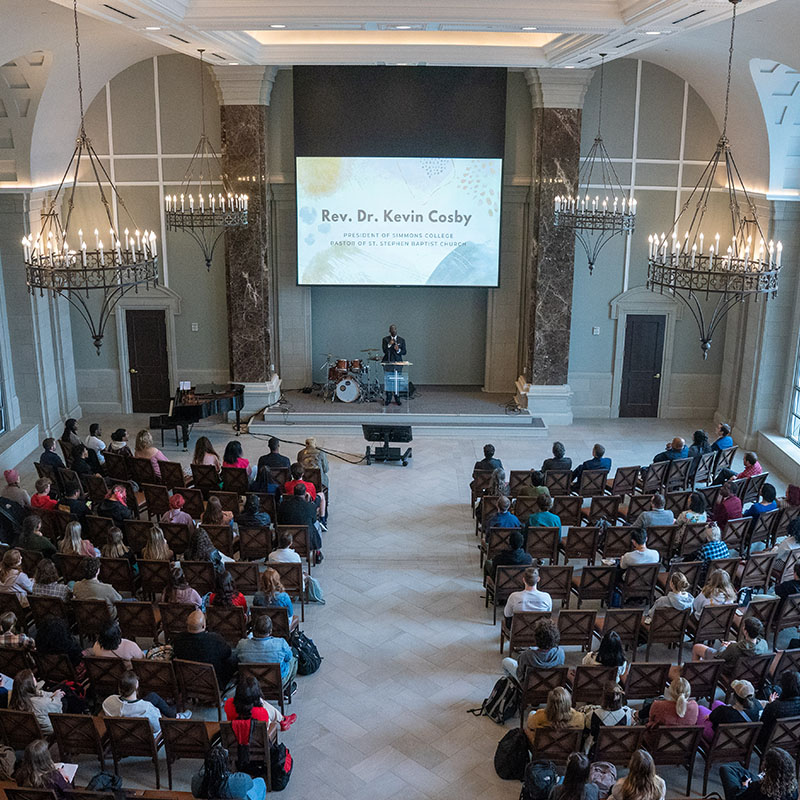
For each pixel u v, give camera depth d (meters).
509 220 17.56
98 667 7.85
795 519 10.30
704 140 16.83
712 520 11.34
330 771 7.76
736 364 16.81
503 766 7.65
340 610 10.48
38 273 9.33
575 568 11.70
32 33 11.95
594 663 7.78
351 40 14.54
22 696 7.19
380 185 16.97
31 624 9.48
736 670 8.03
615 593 10.01
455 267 17.38
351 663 9.43
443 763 7.89
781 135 14.40
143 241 10.04
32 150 14.71
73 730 7.18
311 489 11.61
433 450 15.95
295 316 18.14
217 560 9.48
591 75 15.92
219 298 17.59
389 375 17.19
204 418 17.06
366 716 8.55
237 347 17.31
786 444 15.47
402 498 13.78
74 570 9.52
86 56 14.42
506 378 18.52
